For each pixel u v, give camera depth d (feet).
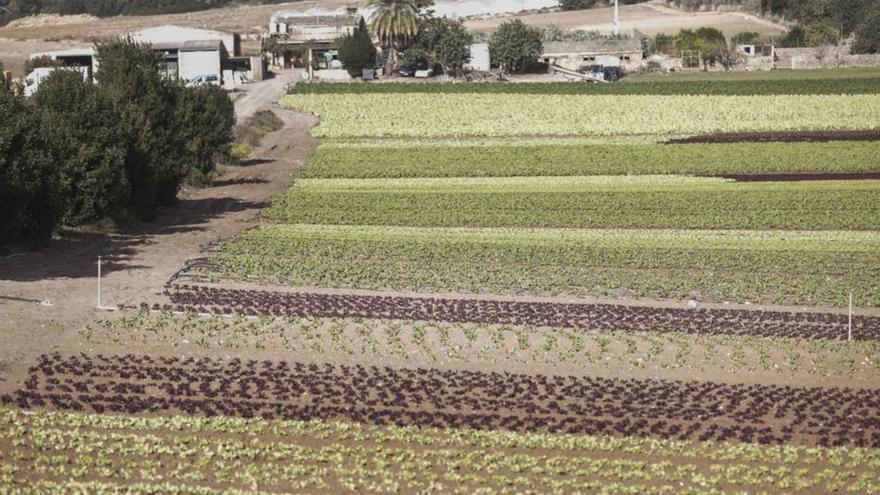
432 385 112.57
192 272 153.89
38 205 162.09
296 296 141.90
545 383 113.80
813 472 95.40
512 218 202.28
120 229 185.26
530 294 147.02
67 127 173.47
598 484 91.66
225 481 91.04
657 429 102.99
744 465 95.86
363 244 176.14
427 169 256.32
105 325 126.93
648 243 181.06
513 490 90.79
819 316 138.72
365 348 123.03
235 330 127.44
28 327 123.95
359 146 291.58
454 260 166.40
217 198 224.53
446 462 95.20
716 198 219.61
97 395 107.24
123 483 90.27
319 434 99.81
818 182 239.09
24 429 98.53
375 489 90.38
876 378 118.62
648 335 128.67
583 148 281.13
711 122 326.24
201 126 236.22
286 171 261.44
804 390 114.32
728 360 122.21
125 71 211.82
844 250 177.06
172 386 110.32
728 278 156.97
